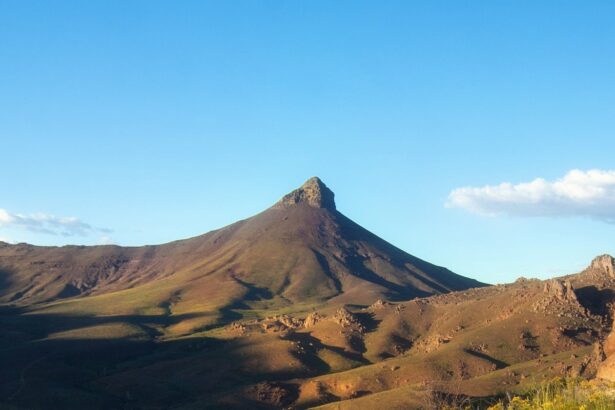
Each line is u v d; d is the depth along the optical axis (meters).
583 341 134.25
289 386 133.75
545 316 144.38
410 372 127.44
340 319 174.12
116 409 125.62
